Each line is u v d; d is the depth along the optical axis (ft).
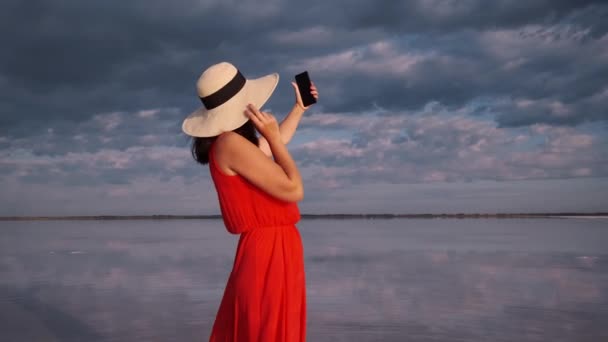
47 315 15.71
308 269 25.86
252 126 5.73
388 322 14.23
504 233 60.90
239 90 5.56
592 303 16.85
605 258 30.68
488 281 21.80
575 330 13.23
